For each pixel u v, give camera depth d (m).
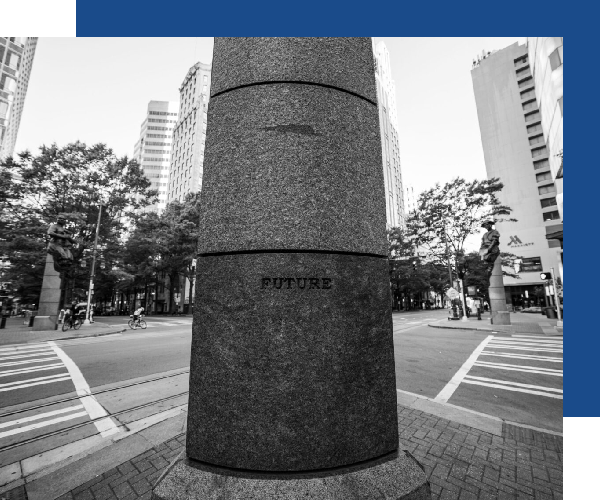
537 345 11.96
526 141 56.78
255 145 2.39
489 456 3.54
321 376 2.08
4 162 21.91
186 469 2.08
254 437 2.01
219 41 2.75
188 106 75.62
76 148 23.50
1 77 50.50
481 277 36.75
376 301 2.38
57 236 18.45
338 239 2.30
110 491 2.94
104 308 53.31
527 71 57.91
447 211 27.56
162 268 35.94
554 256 52.09
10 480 3.15
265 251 2.22
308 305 2.13
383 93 114.12
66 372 7.80
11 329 18.59
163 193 95.31
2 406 5.36
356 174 2.51
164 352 10.45
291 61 2.51
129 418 4.75
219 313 2.21
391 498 1.92
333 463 2.03
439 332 17.64
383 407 2.27
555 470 3.25
